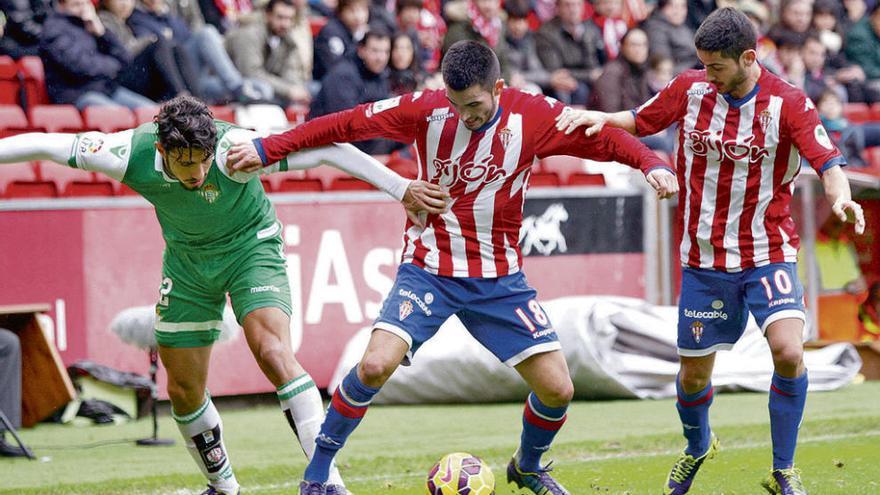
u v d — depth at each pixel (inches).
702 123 645.9
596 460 846.5
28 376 1035.3
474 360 1114.7
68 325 1082.7
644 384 1162.0
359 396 592.7
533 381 616.1
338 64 1317.7
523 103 602.9
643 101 1482.5
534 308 614.5
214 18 1518.2
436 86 1445.6
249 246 627.2
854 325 1453.0
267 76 1398.9
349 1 1433.3
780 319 634.8
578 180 1330.0
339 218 1192.2
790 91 631.2
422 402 1147.9
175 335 639.1
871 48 1834.4
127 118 1252.5
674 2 1593.3
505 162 598.2
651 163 585.0
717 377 1180.5
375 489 749.9
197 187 604.4
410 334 600.1
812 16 1796.3
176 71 1298.0
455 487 620.1
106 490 772.6
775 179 642.2
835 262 1449.3
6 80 1282.0
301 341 1168.2
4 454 903.1
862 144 1590.8
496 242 609.3
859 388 1233.4
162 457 900.0
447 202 605.6
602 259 1330.0
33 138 609.0
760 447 885.2
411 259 613.9
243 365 1149.7
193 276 633.0
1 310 992.9
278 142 597.6
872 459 815.7
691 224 660.7
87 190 1125.7
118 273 1104.2
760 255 645.9
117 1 1321.4
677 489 680.4
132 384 1074.7
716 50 613.9
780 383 637.9
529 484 654.5
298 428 611.8
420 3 1455.5
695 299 661.9
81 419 1058.1
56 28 1255.5
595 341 1146.7
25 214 1066.1
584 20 1647.4
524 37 1574.8
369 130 601.0
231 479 676.1
